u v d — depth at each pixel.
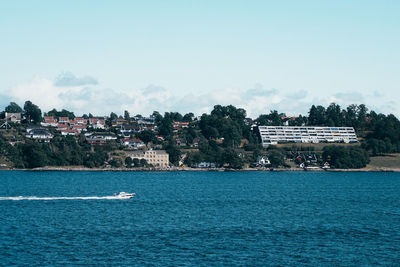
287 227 159.38
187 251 126.06
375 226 163.12
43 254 122.12
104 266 112.88
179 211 193.12
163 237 141.75
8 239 137.12
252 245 133.25
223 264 115.19
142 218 174.00
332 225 164.12
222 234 146.75
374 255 124.94
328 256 123.38
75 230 150.62
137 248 128.62
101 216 177.25
